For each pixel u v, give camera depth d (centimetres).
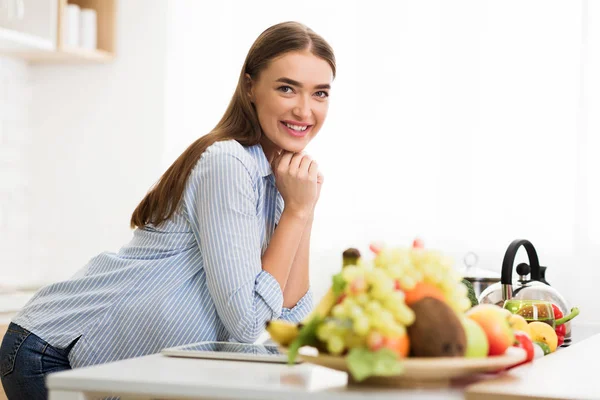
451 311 119
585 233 363
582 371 148
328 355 119
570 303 364
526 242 224
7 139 405
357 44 393
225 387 117
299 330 123
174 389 119
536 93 372
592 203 363
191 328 189
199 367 136
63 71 416
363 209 392
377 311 112
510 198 375
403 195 388
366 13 392
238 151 188
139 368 133
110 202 411
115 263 198
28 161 418
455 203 382
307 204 193
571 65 368
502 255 375
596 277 362
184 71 406
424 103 386
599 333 255
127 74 411
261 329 181
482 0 380
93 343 189
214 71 404
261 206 193
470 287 228
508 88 376
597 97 364
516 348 139
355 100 393
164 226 194
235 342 183
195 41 406
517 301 200
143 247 197
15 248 411
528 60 374
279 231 192
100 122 413
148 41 409
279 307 183
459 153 382
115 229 411
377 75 391
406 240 388
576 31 367
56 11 381
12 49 382
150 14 409
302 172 193
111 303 190
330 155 395
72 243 414
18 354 193
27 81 416
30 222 418
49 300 197
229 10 403
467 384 126
